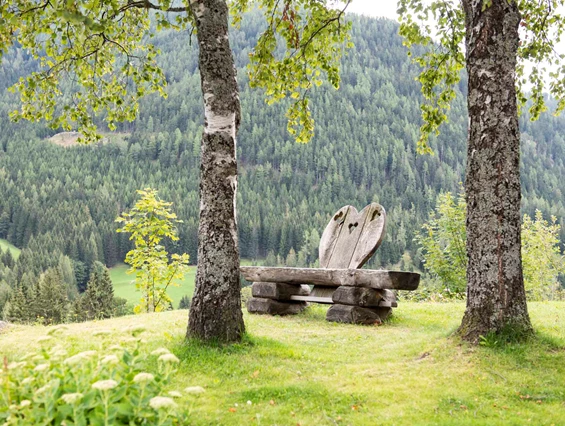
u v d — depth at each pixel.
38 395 3.50
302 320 9.93
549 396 5.06
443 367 5.95
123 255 119.44
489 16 6.71
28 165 180.00
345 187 177.00
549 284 31.62
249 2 11.66
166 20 10.74
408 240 128.00
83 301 45.81
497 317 6.41
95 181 171.38
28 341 7.55
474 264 6.65
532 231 31.59
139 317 10.27
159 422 3.34
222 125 6.93
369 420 4.44
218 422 4.28
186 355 6.11
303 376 5.73
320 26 10.23
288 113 10.99
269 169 187.12
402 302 13.29
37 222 135.00
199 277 6.80
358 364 6.35
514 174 6.57
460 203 25.73
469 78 6.91
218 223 6.80
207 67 6.98
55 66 10.19
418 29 10.15
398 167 190.75
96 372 3.65
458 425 4.25
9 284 89.88
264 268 10.81
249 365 5.93
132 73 11.11
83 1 5.66
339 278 9.77
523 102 10.61
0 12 7.91
